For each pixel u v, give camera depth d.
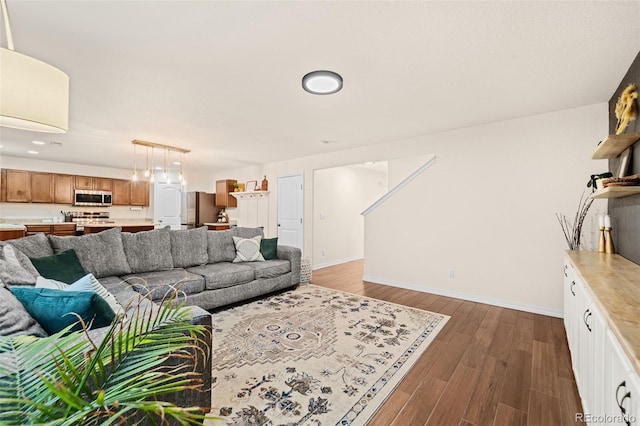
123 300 2.20
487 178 3.40
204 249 3.59
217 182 7.31
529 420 1.50
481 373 1.93
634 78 1.99
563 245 2.95
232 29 1.66
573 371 1.90
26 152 5.12
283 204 5.90
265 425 1.45
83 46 1.83
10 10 1.47
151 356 0.69
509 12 1.51
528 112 3.02
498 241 3.32
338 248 6.26
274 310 3.11
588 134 2.82
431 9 1.49
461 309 3.19
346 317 2.92
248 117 3.19
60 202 6.05
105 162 6.15
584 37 1.72
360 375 1.89
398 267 4.17
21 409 0.55
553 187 3.00
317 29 1.67
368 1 1.44
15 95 1.21
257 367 1.97
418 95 2.59
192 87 2.44
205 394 1.26
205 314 1.28
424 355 2.17
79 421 0.55
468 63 2.04
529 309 3.12
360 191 6.98
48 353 0.63
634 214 1.98
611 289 1.31
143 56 1.95
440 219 3.76
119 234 3.00
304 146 4.60
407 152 4.08
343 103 2.78
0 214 5.54
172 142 4.36
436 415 1.54
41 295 1.07
